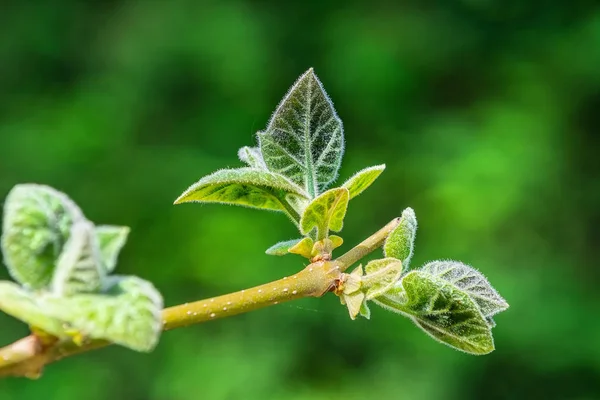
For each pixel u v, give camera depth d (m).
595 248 1.38
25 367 0.37
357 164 1.36
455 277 0.43
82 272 0.37
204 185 0.41
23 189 0.37
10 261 0.37
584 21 1.45
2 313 1.17
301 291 0.41
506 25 1.45
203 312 0.40
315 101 0.44
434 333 0.42
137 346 0.36
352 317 0.41
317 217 0.42
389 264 0.41
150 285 0.37
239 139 1.32
